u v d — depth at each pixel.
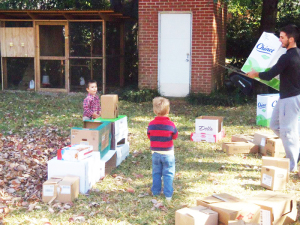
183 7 12.72
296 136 6.03
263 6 13.12
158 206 4.87
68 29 13.45
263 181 5.55
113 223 4.47
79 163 5.23
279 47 6.41
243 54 15.71
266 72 5.88
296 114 5.92
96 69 13.59
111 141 6.41
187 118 10.27
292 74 5.75
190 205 4.94
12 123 9.45
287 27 5.74
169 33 12.94
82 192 5.27
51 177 5.22
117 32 14.68
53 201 4.97
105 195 5.26
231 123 9.77
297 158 6.21
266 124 9.38
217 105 11.99
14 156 6.96
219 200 4.41
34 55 13.76
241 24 16.22
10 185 5.57
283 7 16.17
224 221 4.06
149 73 13.20
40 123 9.50
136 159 6.86
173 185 5.62
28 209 4.77
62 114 10.52
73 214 4.66
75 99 12.62
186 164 6.59
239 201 4.35
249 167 6.50
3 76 14.15
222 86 14.29
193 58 12.89
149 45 13.09
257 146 7.26
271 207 4.20
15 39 13.84
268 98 9.27
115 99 6.64
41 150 7.34
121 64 15.05
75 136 5.84
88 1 16.17
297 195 5.28
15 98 12.63
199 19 12.68
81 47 13.56
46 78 13.92
